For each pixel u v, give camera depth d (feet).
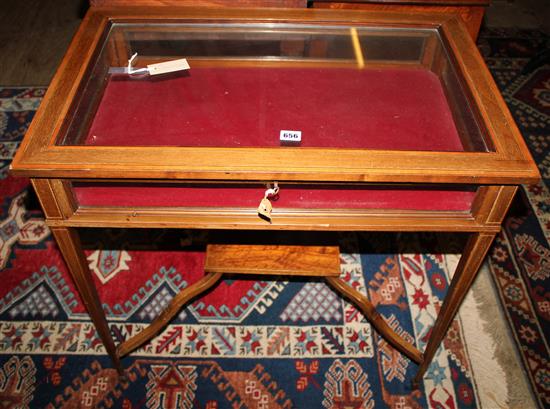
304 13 4.41
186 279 5.76
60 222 3.57
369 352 5.18
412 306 5.57
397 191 3.60
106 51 4.17
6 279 5.70
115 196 3.56
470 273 3.92
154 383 4.93
